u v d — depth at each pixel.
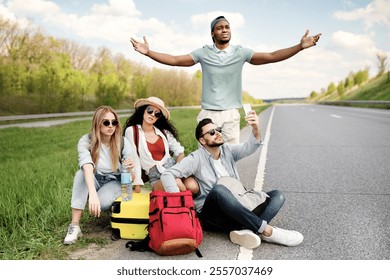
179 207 3.49
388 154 8.43
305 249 3.60
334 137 11.90
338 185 5.91
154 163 4.29
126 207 3.80
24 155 10.28
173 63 4.71
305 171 6.99
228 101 4.66
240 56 4.59
